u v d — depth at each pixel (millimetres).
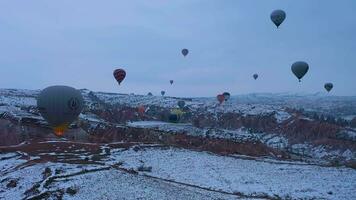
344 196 48719
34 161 50062
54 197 38438
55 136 69562
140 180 46125
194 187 48500
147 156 61125
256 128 158375
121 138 79312
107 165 51344
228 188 49406
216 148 78562
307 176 58375
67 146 60594
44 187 40656
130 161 57125
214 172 56312
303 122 148125
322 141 128250
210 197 43250
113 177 45406
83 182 42406
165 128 111938
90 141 74688
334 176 59188
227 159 65875
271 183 53094
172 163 58906
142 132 81625
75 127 74625
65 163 49594
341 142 124062
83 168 47281
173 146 70812
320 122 147500
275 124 158875
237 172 57469
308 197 47750
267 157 76062
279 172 59812
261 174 57562
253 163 64938
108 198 38500
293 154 103438
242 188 49812
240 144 83875
